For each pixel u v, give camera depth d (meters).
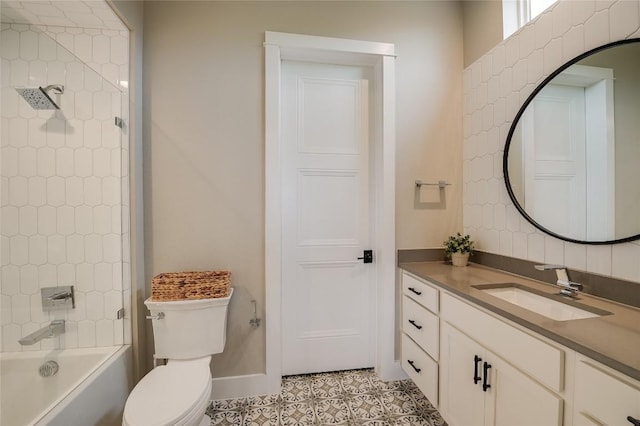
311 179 1.92
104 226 1.51
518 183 1.51
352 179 1.97
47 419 1.01
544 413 0.87
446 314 1.38
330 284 1.96
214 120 1.69
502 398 1.04
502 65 1.62
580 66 1.21
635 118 1.03
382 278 1.86
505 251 1.62
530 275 1.46
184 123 1.66
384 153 1.85
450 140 1.95
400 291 1.88
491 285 1.36
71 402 1.11
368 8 1.83
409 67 1.90
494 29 1.69
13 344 1.32
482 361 1.14
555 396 0.84
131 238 1.54
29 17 1.39
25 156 1.41
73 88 1.46
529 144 1.45
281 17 1.74
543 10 1.45
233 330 1.72
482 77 1.78
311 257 1.93
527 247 1.48
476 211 1.84
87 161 1.49
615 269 1.10
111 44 1.51
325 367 1.97
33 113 1.42
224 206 1.70
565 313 1.15
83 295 1.49
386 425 1.50
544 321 0.92
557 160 1.31
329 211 1.95
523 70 1.49
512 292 1.41
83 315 1.48
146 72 1.62
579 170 1.22
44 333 1.38
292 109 1.89
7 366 1.27
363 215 1.99
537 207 1.41
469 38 1.90
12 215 1.38
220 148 1.70
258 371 1.75
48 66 1.42
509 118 1.58
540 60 1.39
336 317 1.97
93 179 1.50
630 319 0.93
